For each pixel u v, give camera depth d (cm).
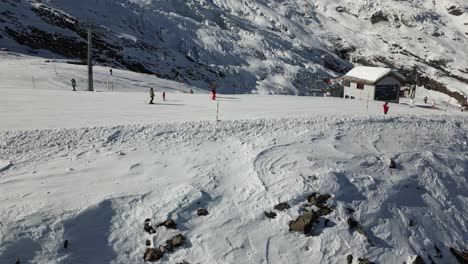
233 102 3578
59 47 7200
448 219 1759
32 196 1363
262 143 2002
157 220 1365
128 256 1245
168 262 1247
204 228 1373
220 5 14638
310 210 1495
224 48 11031
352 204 1603
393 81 5122
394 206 1677
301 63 11788
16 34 6931
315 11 17475
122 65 7625
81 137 1914
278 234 1392
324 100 4250
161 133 2052
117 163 1688
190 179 1606
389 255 1429
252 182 1630
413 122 2811
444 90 12562
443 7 18212
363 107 3656
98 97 3416
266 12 14725
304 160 1828
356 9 17688
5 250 1127
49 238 1203
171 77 8256
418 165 2086
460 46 15738
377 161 2002
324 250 1369
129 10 11162
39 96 3244
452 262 1536
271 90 9819
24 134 1864
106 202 1386
